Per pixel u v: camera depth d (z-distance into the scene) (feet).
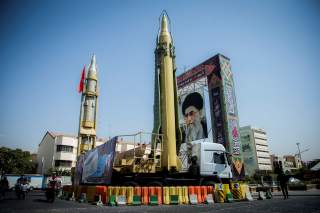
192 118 161.89
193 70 174.09
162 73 71.97
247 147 384.68
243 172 151.53
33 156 273.33
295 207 41.47
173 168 63.05
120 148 230.89
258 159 377.91
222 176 63.05
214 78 161.68
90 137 124.16
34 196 87.30
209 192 59.00
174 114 69.87
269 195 67.51
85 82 129.80
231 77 165.37
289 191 103.55
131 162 57.67
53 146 226.58
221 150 65.10
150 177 58.44
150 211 39.68
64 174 201.77
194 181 61.87
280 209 39.32
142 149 58.23
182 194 56.39
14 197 79.97
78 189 67.05
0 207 46.96
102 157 60.75
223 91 156.25
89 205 51.44
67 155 223.71
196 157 63.67
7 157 201.26
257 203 51.55
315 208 39.29
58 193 85.87
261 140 395.96
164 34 75.41
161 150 64.85
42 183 161.58
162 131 67.31
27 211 40.29
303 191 100.12
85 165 73.26
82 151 119.14
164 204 53.62
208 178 62.34
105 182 55.11
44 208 45.01
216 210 39.96
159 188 55.31
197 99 163.32
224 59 165.27
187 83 174.81
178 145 69.10
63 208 44.93
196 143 65.67
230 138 151.43
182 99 173.68
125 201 52.31
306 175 168.55
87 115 124.36
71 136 232.94
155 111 70.49
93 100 127.75
